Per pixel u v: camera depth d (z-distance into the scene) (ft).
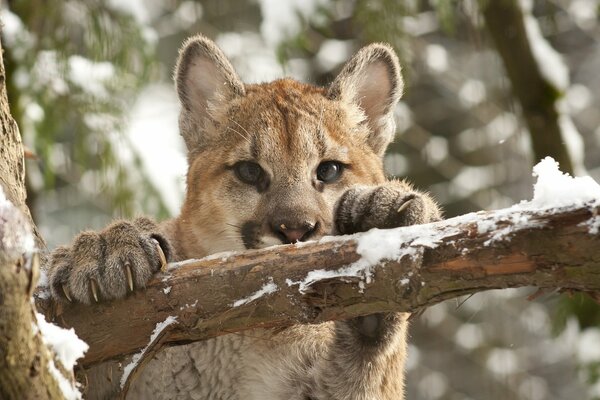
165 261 21.26
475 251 18.54
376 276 19.31
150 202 42.06
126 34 41.93
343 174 31.65
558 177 18.31
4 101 21.95
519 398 59.82
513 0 43.78
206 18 54.08
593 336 42.50
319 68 55.01
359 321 24.79
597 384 42.22
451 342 61.05
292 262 20.04
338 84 33.96
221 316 20.53
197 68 34.63
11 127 22.03
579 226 17.78
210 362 26.66
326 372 25.91
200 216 31.53
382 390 26.89
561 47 62.54
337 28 55.21
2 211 15.83
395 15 42.78
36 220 45.52
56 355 17.29
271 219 29.43
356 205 22.63
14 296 15.65
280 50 43.39
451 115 62.23
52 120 41.19
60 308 21.61
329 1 44.96
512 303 60.70
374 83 35.50
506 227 18.34
